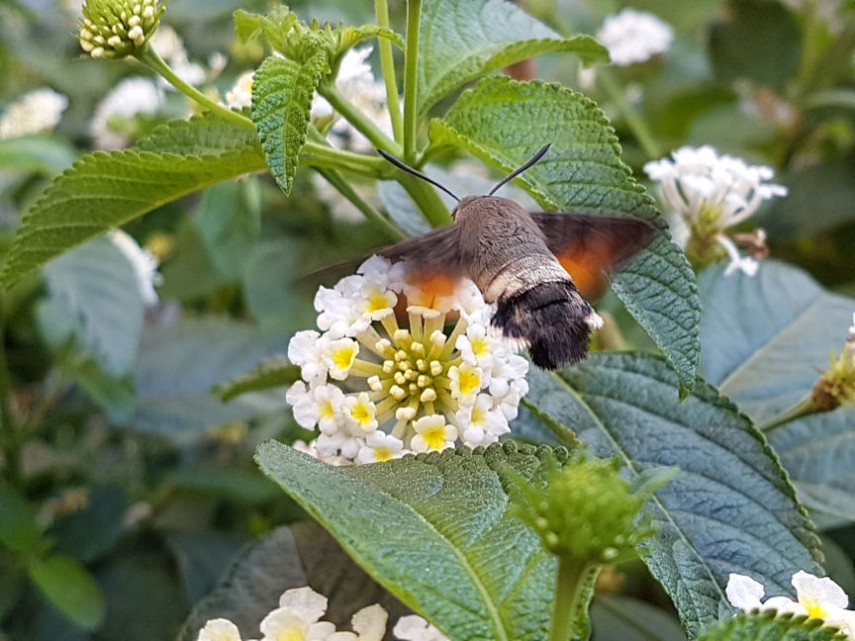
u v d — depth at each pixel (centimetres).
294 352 16
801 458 20
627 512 12
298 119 15
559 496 12
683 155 21
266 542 17
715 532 16
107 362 25
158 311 32
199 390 27
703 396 17
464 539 14
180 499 28
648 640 22
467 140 16
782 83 34
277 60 16
